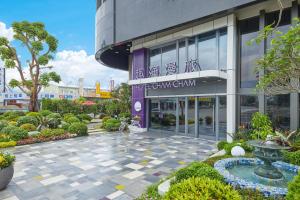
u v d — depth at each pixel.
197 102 13.16
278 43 4.88
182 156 8.59
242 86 11.60
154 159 8.12
